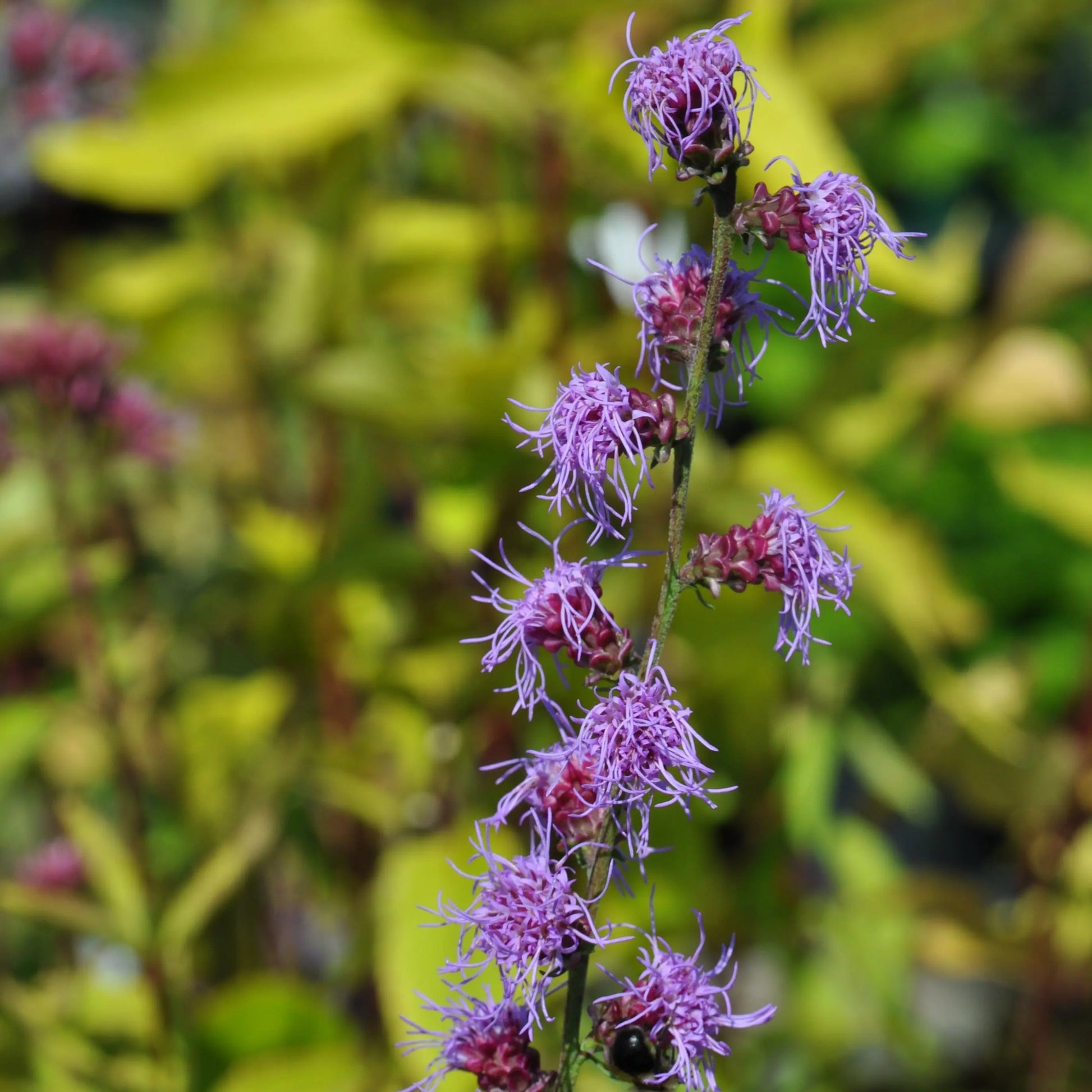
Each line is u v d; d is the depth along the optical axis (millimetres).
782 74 781
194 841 1098
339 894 1158
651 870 919
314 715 1137
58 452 983
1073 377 1107
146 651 1092
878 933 1036
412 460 1052
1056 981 1037
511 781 1005
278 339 1053
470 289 1190
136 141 967
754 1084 1063
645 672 608
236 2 1240
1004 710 1207
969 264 1187
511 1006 627
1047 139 2203
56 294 1281
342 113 943
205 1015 907
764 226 602
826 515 934
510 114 952
